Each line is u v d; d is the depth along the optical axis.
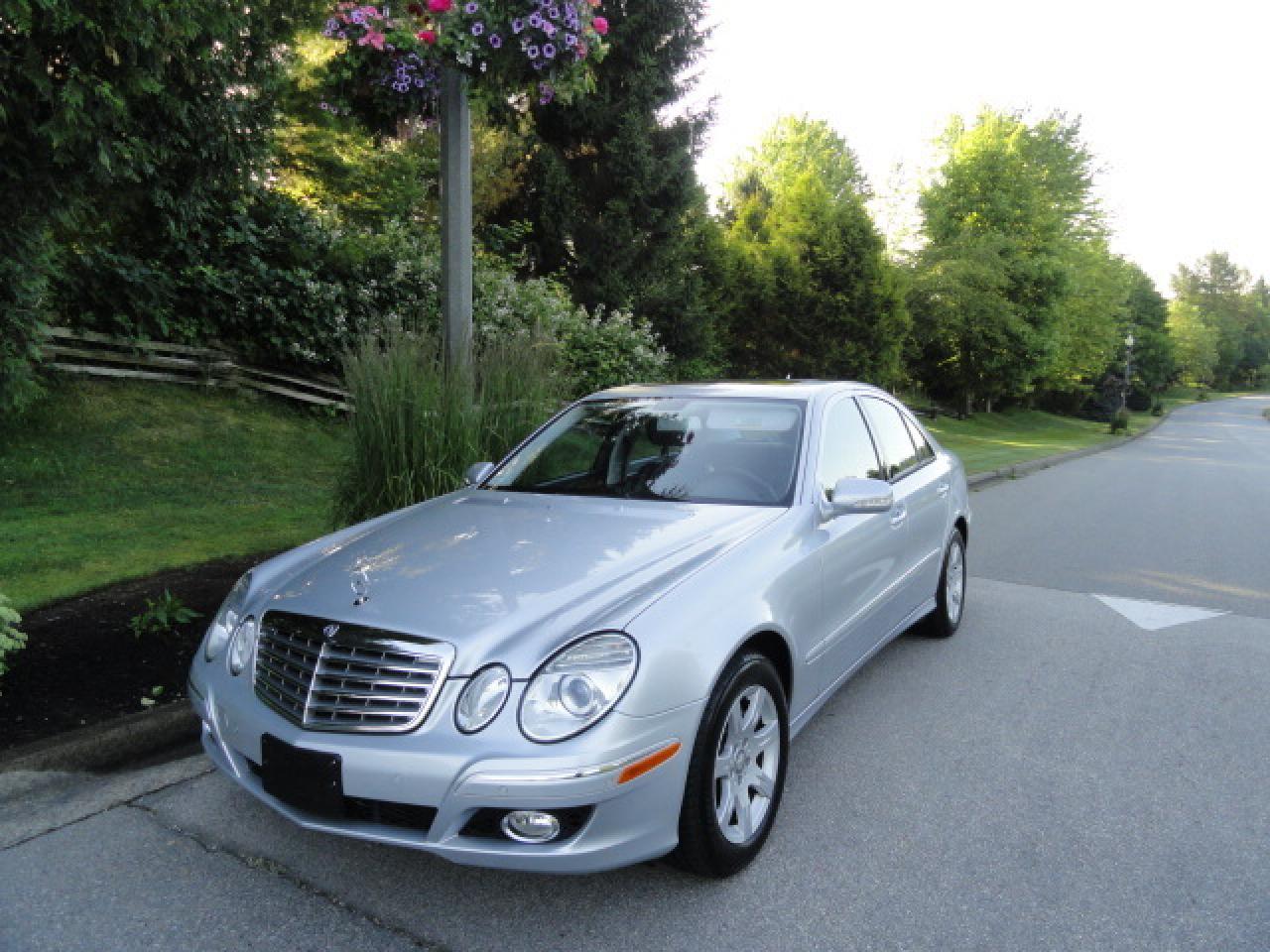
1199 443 38.78
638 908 2.60
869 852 2.96
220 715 2.71
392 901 2.61
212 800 3.19
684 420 4.04
